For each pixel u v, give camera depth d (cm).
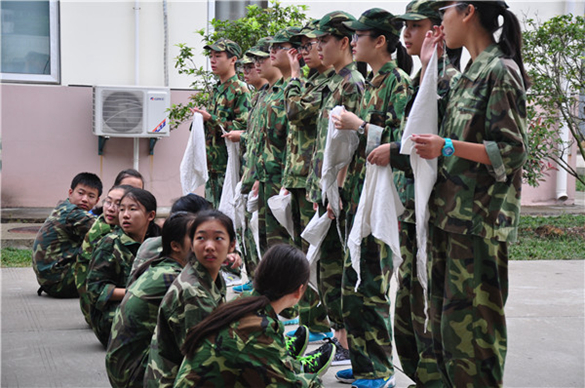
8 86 919
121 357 301
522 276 608
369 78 355
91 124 947
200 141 559
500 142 239
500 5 249
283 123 440
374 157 279
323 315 412
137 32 955
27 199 935
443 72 272
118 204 415
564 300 518
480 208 245
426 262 263
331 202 338
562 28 761
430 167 253
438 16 298
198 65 977
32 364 386
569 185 1085
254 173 473
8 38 934
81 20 945
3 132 921
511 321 461
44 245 538
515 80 240
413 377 308
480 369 248
